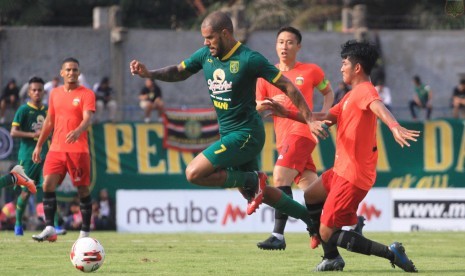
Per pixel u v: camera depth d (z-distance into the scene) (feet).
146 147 136.87
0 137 135.44
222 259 69.51
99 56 190.19
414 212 126.62
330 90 78.69
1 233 111.45
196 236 106.63
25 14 214.69
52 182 85.92
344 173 56.39
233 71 58.95
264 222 125.59
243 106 59.82
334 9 225.97
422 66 196.65
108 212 134.10
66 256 71.46
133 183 136.36
